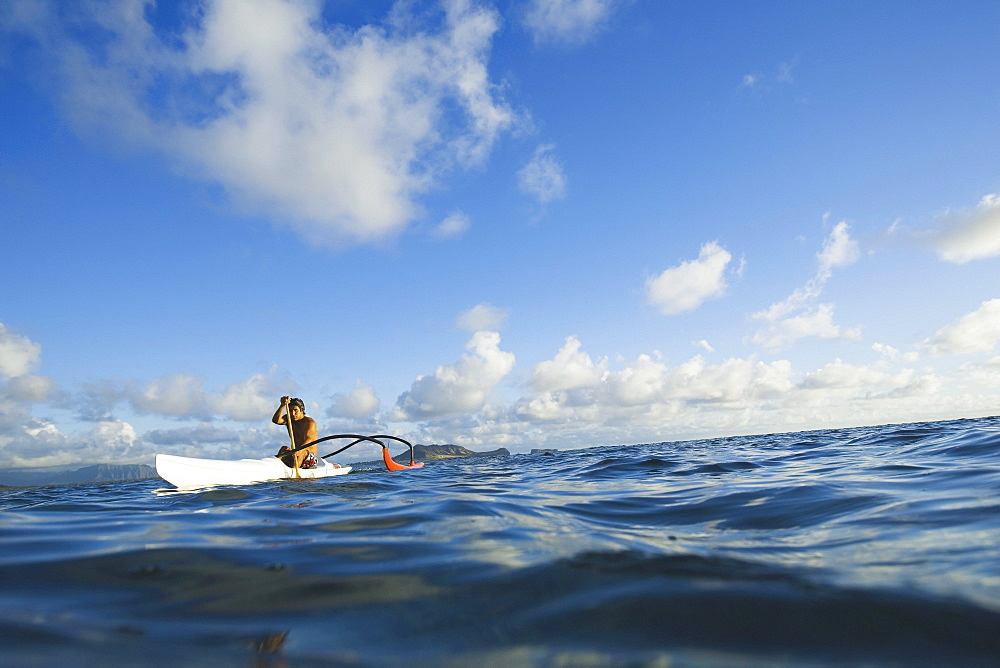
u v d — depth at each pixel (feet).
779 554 7.23
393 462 35.09
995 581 5.30
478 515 11.84
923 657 3.88
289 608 5.41
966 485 12.39
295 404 31.07
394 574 6.59
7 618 4.94
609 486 19.25
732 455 34.96
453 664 3.98
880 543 7.52
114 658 3.93
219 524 11.32
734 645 4.17
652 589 5.56
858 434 56.59
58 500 21.99
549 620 4.86
